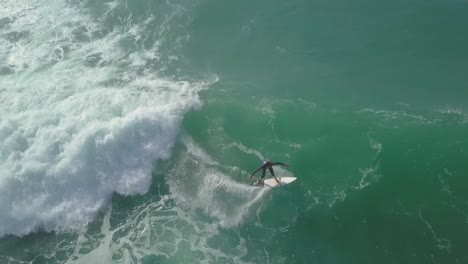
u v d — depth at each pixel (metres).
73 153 24.66
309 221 22.77
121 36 32.19
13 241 22.58
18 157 24.61
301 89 28.70
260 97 28.45
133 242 22.11
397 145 25.47
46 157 24.59
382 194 23.59
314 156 25.47
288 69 29.88
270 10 33.72
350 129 26.50
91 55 30.75
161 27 32.78
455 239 21.48
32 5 34.91
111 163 24.95
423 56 29.59
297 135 26.55
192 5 34.34
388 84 28.39
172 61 30.55
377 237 21.98
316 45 31.06
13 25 33.09
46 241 22.48
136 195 24.20
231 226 22.64
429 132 25.80
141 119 26.12
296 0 34.25
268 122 27.27
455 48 29.80
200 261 21.22
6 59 30.45
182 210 23.39
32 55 30.73
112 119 26.08
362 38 31.11
